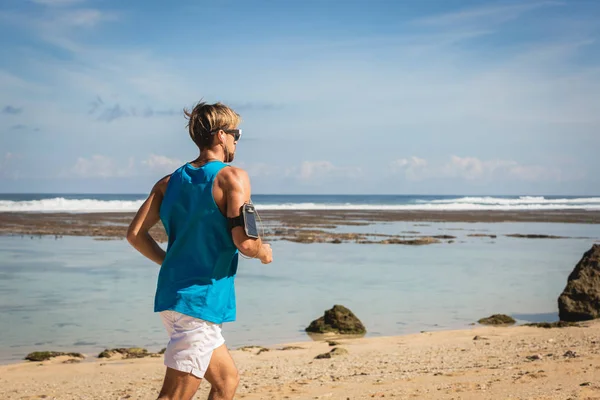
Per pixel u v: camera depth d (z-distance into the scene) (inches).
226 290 123.6
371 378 289.9
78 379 318.3
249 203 121.5
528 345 386.9
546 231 1688.0
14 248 1077.8
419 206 3622.0
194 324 119.4
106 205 2765.7
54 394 282.2
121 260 915.4
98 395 279.0
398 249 1141.1
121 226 1630.2
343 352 378.3
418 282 732.0
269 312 542.3
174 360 119.3
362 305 580.4
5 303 565.9
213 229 121.3
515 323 507.8
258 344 426.9
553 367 285.3
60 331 458.9
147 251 130.2
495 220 2267.5
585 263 536.7
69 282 700.7
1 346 412.2
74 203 2719.0
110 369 344.8
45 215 2175.2
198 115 128.3
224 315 122.9
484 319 513.7
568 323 478.9
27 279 719.1
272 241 1288.1
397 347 400.2
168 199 124.6
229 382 123.9
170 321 121.2
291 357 372.8
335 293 647.1
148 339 438.3
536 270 852.0
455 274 804.6
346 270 836.6
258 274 790.5
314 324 473.7
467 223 2060.8
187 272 121.0
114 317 511.2
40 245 1139.3
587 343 379.9
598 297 513.3
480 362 329.1
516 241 1343.5
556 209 3462.1
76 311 533.6
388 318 522.9
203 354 119.5
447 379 273.1
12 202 2684.5
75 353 387.5
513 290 679.1
